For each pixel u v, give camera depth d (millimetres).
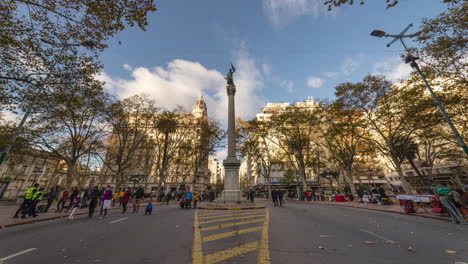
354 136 26609
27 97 12180
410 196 11453
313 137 34125
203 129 34250
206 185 60969
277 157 43094
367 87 21922
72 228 7648
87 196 17703
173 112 31438
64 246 5055
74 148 18688
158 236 6148
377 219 9672
